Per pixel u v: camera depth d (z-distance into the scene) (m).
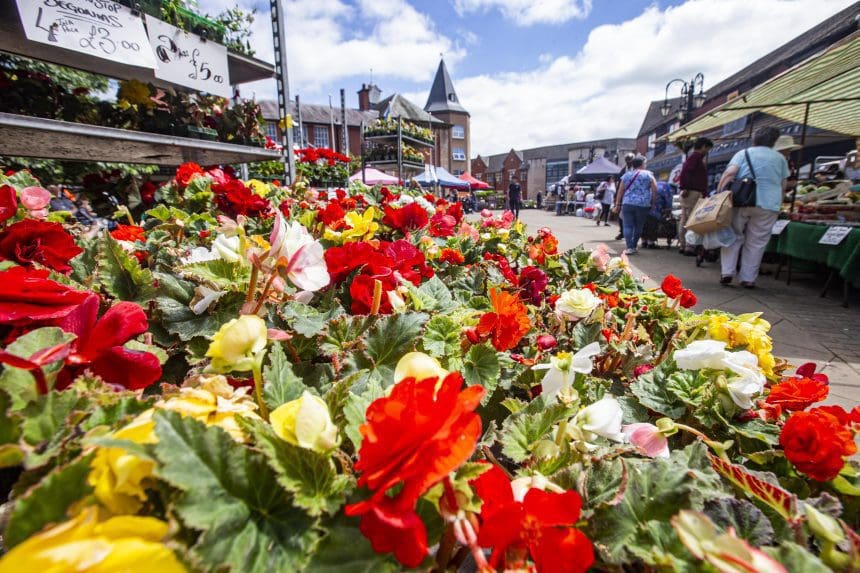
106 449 0.35
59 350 0.43
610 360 1.17
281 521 0.41
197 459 0.37
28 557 0.27
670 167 22.38
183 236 1.49
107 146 2.36
